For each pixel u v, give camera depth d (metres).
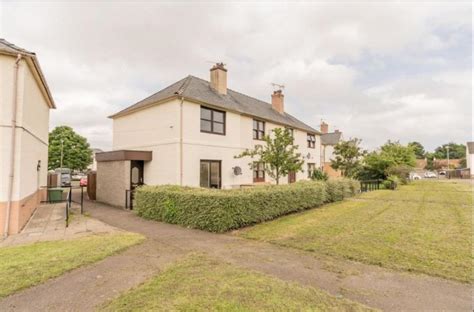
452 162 75.75
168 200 10.01
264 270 5.24
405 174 30.89
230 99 18.36
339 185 16.17
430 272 5.06
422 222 9.62
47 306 3.89
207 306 3.75
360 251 6.34
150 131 15.58
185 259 5.85
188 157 14.39
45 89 12.80
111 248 6.56
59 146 46.62
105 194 15.96
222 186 16.30
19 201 8.62
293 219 10.31
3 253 6.20
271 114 22.02
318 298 4.04
